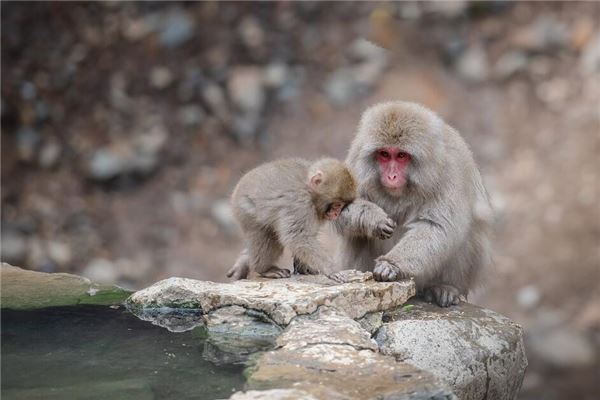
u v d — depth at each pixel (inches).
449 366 252.7
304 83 725.9
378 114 298.8
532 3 765.3
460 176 305.6
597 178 652.7
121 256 629.3
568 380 521.7
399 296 267.4
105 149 679.7
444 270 318.7
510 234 629.0
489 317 284.5
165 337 243.8
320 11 765.9
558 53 737.0
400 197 301.7
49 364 222.5
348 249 317.4
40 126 689.6
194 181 672.4
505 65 732.7
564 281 592.7
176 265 620.1
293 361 211.8
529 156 677.3
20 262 615.5
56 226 641.6
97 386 208.2
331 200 287.3
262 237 295.0
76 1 744.3
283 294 251.6
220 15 753.0
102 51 724.0
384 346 249.6
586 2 756.6
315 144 689.6
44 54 720.3
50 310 266.7
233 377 213.2
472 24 759.7
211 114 706.2
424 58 740.7
